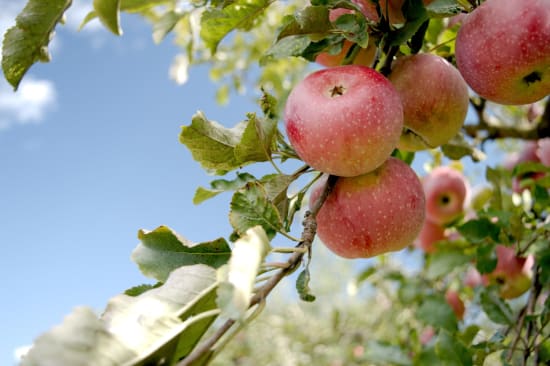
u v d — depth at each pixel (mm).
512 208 709
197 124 441
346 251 469
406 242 469
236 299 301
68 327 285
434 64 470
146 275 407
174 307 333
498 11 439
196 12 572
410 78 466
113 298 328
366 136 404
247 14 516
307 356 1879
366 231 452
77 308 293
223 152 453
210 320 342
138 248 416
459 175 791
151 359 298
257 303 337
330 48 437
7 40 405
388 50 462
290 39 433
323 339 1923
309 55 440
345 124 402
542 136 747
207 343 312
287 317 2205
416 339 712
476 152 642
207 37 528
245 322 314
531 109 767
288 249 361
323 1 417
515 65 438
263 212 402
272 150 456
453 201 782
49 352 274
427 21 474
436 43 590
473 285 824
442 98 467
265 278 361
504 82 449
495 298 623
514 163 844
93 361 280
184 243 410
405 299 875
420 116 470
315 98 412
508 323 610
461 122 491
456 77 479
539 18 428
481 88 465
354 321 1614
